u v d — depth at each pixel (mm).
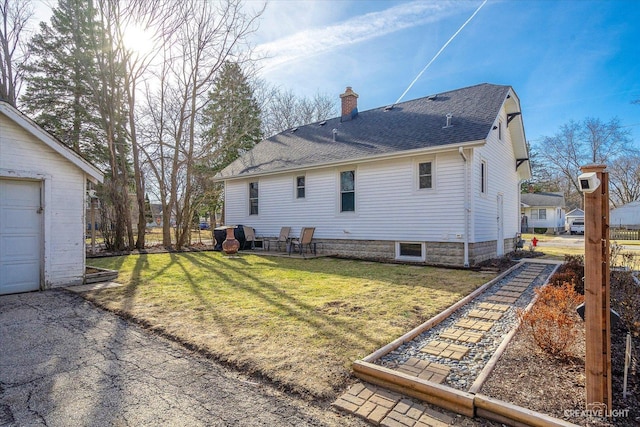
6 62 16688
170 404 2598
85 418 2426
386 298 5609
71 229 6949
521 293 6141
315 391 2742
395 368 3102
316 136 14602
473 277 7586
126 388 2836
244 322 4395
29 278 6438
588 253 2420
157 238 22156
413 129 11008
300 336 3875
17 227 6355
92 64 15320
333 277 7641
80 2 13867
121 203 14102
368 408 2529
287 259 11195
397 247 10500
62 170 6859
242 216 15352
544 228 34844
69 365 3266
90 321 4602
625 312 4309
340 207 11875
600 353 2336
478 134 8883
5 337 4004
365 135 12281
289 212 13391
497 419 2352
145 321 4484
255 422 2373
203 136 17656
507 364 3141
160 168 17453
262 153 16000
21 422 2383
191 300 5551
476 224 9484
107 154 20297
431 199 9773
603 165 2406
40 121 18797
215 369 3174
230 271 8594
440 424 2338
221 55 15383
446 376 2941
